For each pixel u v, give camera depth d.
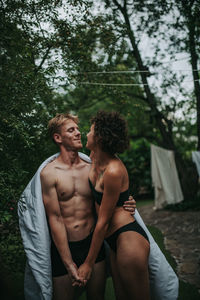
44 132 2.76
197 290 2.76
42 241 1.83
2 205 2.28
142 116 8.41
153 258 1.89
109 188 1.65
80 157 2.14
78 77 3.71
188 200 7.96
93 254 1.74
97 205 1.85
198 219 6.08
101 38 4.25
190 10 5.05
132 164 9.48
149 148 9.66
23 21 2.76
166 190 7.56
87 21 3.57
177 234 5.11
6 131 2.38
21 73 2.48
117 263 1.68
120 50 4.53
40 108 2.84
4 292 2.48
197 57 5.48
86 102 6.68
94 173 1.87
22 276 2.76
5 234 2.56
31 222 1.89
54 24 2.98
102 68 4.82
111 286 2.88
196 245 4.36
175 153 8.09
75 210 1.96
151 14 5.49
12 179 2.35
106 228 1.70
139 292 1.65
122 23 4.50
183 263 3.61
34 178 1.97
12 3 2.60
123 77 5.32
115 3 5.77
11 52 2.79
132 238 1.67
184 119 7.57
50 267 1.84
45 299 1.77
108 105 8.99
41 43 2.95
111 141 1.68
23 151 2.87
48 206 1.90
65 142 1.97
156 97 7.19
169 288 1.89
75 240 1.93
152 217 6.89
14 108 2.41
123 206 1.77
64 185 1.92
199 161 6.20
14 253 2.64
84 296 2.62
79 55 3.43
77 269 1.83
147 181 9.52
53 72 2.70
